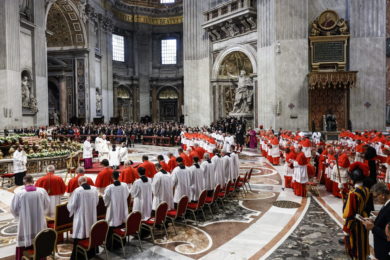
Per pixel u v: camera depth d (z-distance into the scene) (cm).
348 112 2189
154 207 755
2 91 2367
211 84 2856
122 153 1508
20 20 2520
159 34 4528
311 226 763
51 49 3528
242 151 2161
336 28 2178
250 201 988
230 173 1030
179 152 1048
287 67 2189
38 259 500
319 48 2147
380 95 2153
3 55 2359
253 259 595
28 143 1638
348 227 509
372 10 2148
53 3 3027
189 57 3031
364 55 2155
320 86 2175
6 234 742
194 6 2991
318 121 2202
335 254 609
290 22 2183
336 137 2123
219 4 2628
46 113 2848
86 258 560
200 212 883
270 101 2266
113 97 4212
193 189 849
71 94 3544
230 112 2694
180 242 677
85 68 3500
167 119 4628
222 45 2756
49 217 689
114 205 633
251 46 2492
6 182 1302
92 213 595
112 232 630
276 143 1616
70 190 690
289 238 693
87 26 3494
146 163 887
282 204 949
